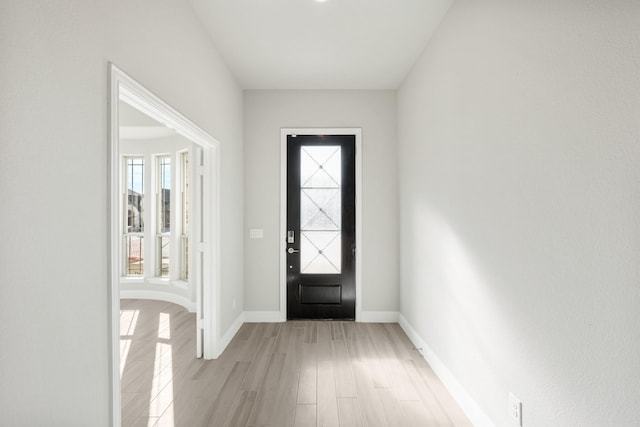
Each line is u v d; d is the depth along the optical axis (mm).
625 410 1079
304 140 4160
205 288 3049
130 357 3070
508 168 1730
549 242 1423
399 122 4023
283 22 2711
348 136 4160
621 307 1092
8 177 979
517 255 1651
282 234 4121
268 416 2146
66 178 1188
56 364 1148
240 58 3303
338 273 4152
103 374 1384
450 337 2479
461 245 2295
